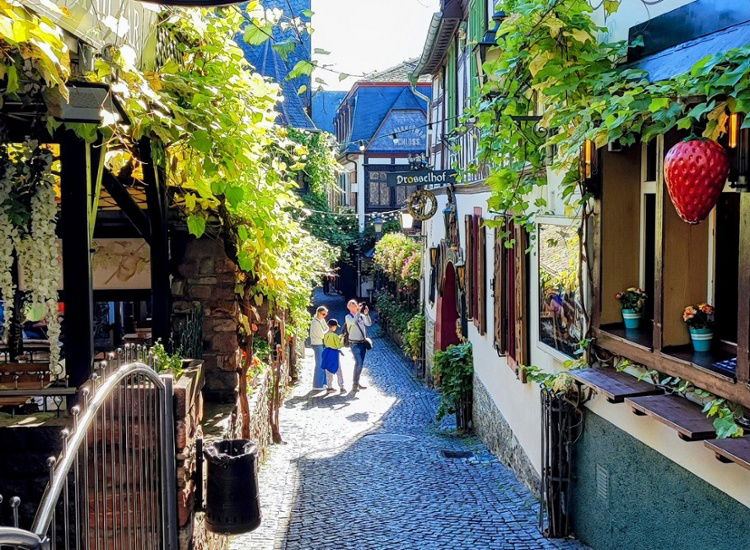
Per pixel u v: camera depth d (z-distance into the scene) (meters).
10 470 4.52
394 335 27.81
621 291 6.35
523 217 7.68
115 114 4.29
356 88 42.66
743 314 4.19
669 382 5.20
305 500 9.32
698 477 4.86
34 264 4.59
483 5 12.38
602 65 5.88
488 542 7.54
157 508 4.73
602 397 6.61
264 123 6.83
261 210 7.52
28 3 3.43
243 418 8.80
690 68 4.49
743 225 4.16
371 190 41.72
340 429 14.18
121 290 8.59
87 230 4.63
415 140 41.72
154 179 6.48
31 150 4.61
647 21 5.66
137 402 4.56
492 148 7.59
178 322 8.66
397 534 7.95
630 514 6.04
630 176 6.29
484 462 11.27
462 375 14.04
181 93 5.84
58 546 4.50
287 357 18.00
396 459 11.56
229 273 8.69
